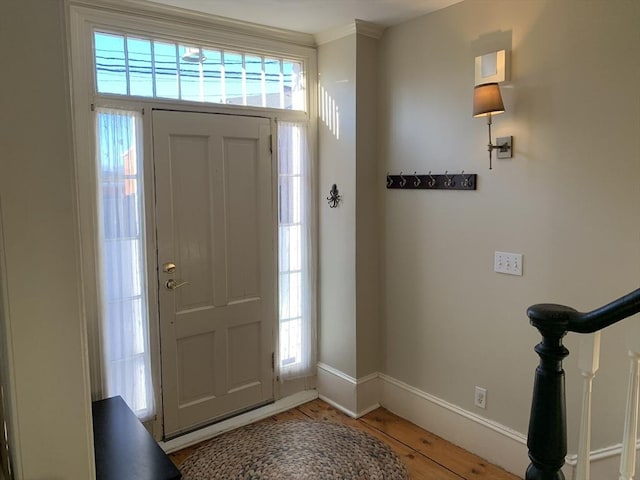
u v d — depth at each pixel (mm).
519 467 2502
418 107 2867
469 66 2578
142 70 2588
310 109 3270
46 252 1005
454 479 2494
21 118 961
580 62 2127
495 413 2611
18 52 950
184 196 2793
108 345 2555
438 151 2773
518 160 2391
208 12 2715
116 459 1904
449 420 2842
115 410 2314
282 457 2693
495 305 2562
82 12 2354
